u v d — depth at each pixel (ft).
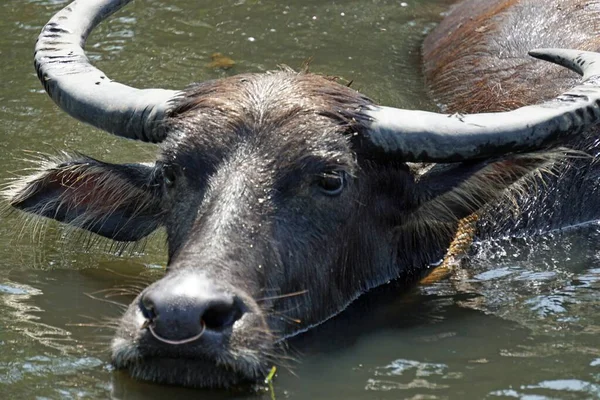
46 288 67.72
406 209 68.08
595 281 68.28
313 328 62.28
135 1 116.57
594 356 58.49
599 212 76.43
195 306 49.93
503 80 87.04
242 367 51.70
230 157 59.62
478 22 101.24
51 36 72.49
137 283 68.85
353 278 65.72
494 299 66.23
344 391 55.21
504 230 73.82
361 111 63.62
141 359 51.98
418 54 105.40
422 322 63.46
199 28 110.32
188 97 64.54
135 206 70.54
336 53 104.94
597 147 76.69
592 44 85.35
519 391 55.06
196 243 55.26
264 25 110.93
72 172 70.28
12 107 95.14
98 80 67.72
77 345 59.88
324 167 60.03
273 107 61.62
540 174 69.26
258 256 55.98
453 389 55.42
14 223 77.46
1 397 54.13
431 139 63.05
